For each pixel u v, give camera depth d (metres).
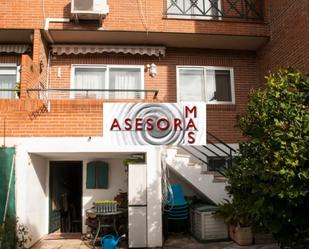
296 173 5.08
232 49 12.26
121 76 11.74
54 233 10.62
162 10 11.02
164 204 9.23
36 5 10.64
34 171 9.25
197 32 10.99
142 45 11.63
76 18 10.43
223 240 9.07
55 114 8.85
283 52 10.59
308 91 5.63
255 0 11.93
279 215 5.55
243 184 6.07
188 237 9.63
